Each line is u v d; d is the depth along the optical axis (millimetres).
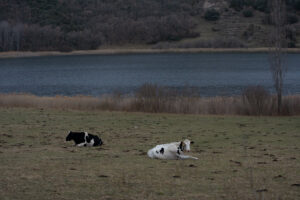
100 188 10180
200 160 13617
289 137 19406
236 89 57844
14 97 34031
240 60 121000
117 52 157625
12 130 20969
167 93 30562
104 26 176000
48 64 120250
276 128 22375
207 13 183750
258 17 178250
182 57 137750
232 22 176625
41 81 76438
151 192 9883
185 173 11719
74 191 9938
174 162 13258
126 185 10453
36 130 21062
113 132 20812
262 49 145625
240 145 17250
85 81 75125
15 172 11719
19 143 17359
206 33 171375
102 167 12453
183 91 31578
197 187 10320
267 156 14570
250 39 159250
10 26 154250
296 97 29438
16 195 9594
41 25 172375
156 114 28484
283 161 13578
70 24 177375
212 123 24328
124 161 13383
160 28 172250
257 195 9695
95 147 16500
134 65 113000
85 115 27375
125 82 72062
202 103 30047
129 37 173250
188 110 29297
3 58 140500
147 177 11242
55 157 14094
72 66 112562
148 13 194875
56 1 193875
